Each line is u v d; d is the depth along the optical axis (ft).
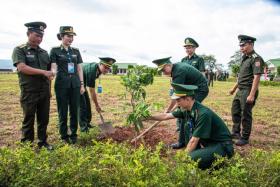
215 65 196.95
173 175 10.53
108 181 10.50
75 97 20.75
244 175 11.29
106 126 23.12
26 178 10.30
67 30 20.13
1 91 56.18
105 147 12.46
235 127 22.76
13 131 24.02
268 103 50.29
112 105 41.63
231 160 12.76
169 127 26.45
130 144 20.52
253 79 21.21
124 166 10.87
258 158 12.57
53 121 27.63
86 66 22.74
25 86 18.10
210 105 43.93
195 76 19.62
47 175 10.36
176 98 14.94
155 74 18.48
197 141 14.70
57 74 20.20
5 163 10.90
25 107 18.29
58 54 20.12
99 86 23.39
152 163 11.02
